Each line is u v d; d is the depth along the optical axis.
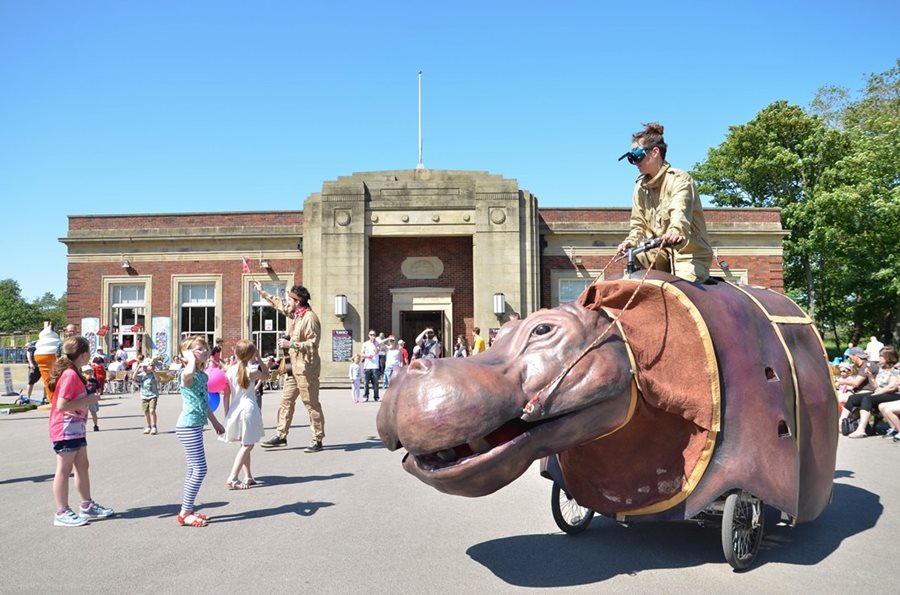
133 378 23.88
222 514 6.61
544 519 6.41
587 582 4.69
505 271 24.77
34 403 19.75
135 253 27.31
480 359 4.50
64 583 4.69
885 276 33.72
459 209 25.12
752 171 38.62
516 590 4.53
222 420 14.55
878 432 12.91
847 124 41.50
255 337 26.89
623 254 5.97
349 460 9.52
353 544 5.60
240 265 27.11
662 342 5.02
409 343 28.92
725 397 4.98
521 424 4.51
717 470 4.91
